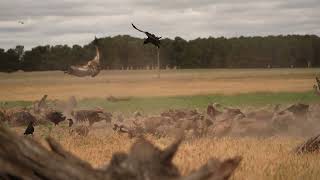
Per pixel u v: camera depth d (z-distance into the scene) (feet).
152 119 126.52
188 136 117.08
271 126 123.34
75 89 398.01
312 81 411.54
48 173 34.06
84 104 244.63
